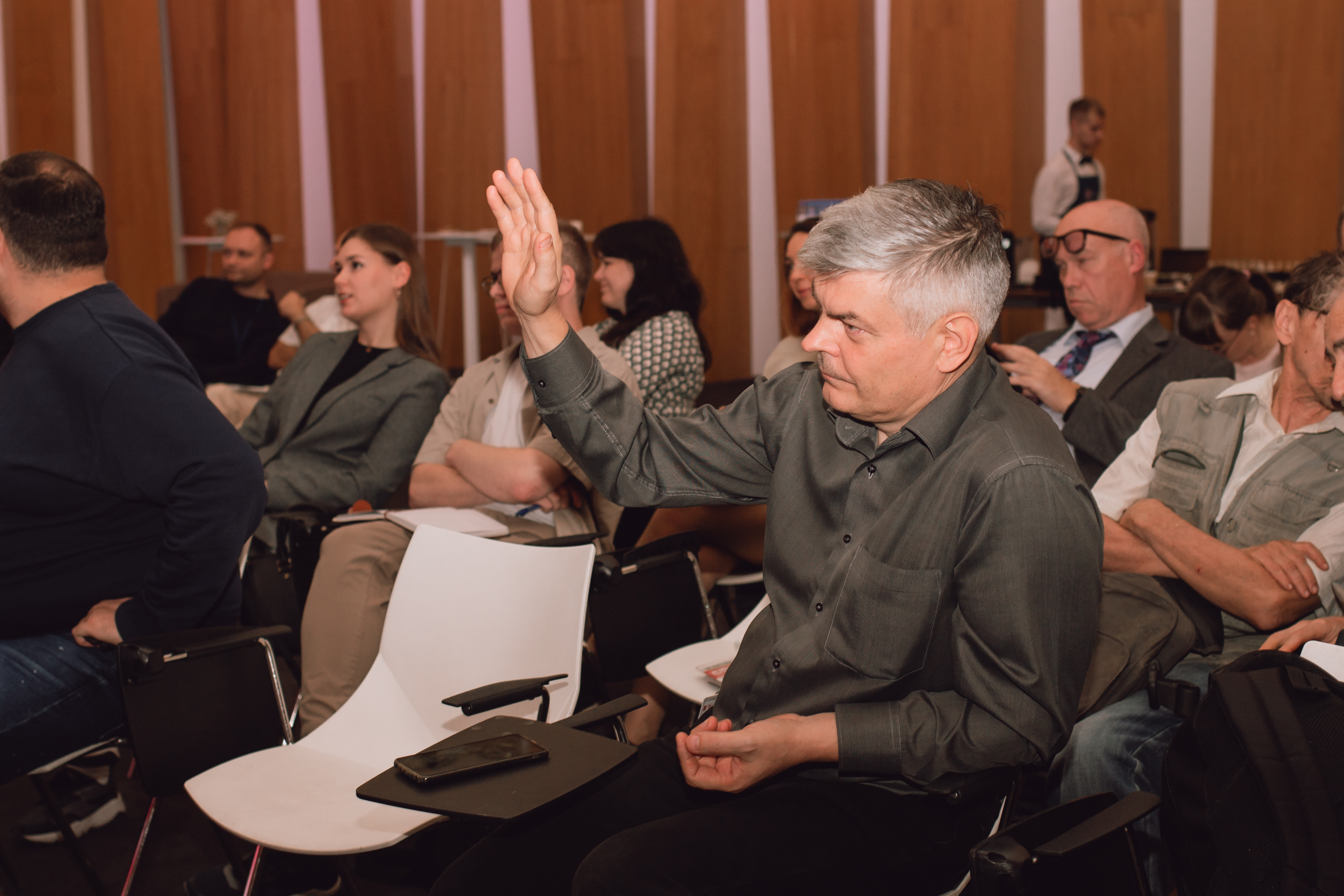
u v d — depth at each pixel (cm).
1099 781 163
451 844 181
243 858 191
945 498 123
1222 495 190
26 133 816
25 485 172
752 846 118
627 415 142
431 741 177
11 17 804
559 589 176
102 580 178
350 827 145
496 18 734
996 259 120
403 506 429
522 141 757
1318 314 170
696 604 224
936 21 665
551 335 136
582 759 120
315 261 803
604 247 299
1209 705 120
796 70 695
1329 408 174
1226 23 616
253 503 175
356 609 227
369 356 297
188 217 822
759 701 134
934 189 120
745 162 717
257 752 173
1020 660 117
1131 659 165
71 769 229
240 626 183
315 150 791
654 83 716
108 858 211
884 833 123
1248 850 103
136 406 169
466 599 184
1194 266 505
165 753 164
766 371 309
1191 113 638
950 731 118
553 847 127
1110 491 208
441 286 762
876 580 125
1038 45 659
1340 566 170
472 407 264
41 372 173
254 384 477
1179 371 240
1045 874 100
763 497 153
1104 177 639
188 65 799
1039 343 278
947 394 125
